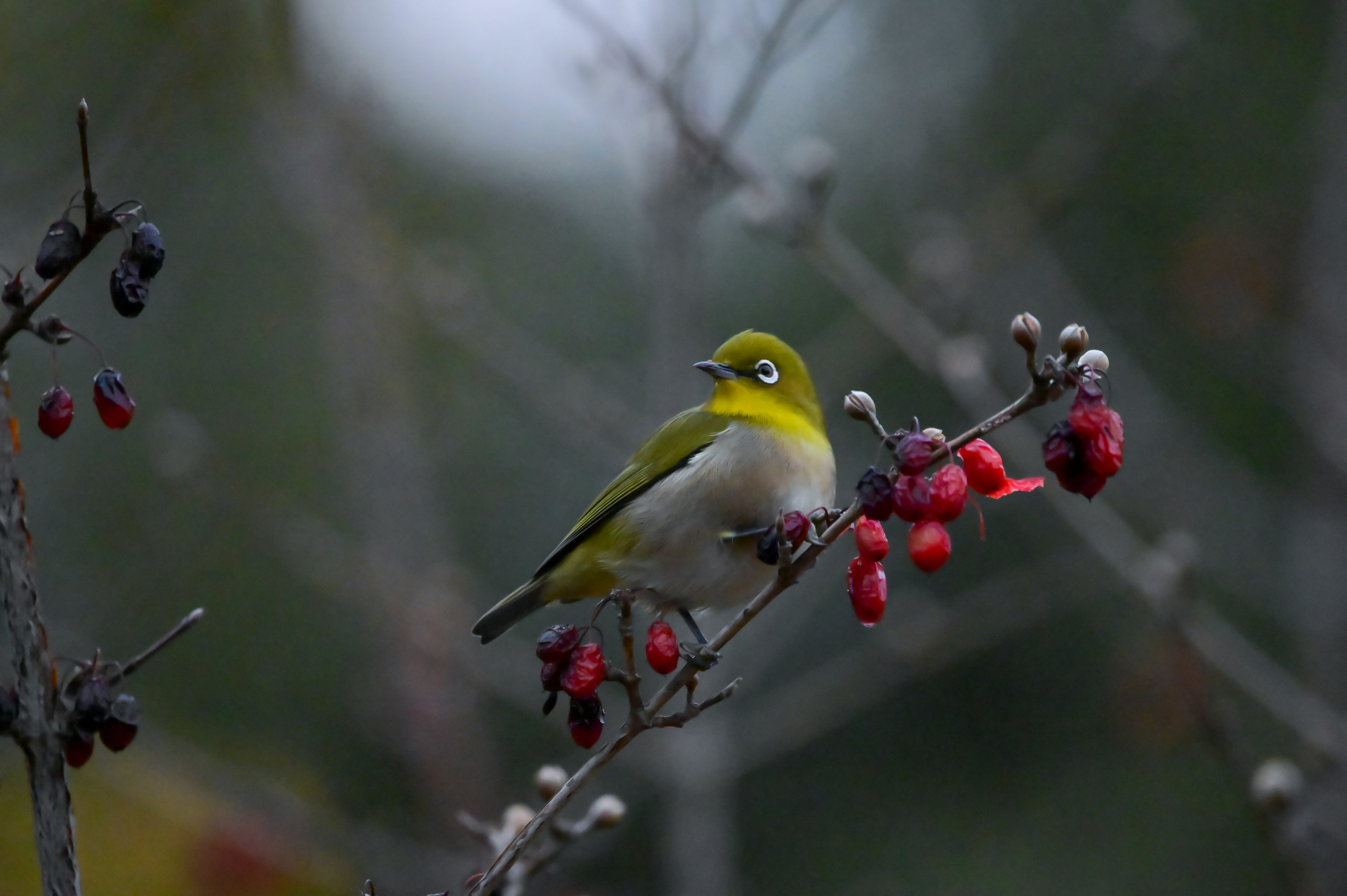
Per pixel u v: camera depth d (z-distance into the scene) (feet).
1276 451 49.80
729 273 54.85
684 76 33.42
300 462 48.06
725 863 35.70
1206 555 41.70
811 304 53.67
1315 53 51.06
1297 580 42.50
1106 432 14.12
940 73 51.62
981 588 47.14
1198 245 46.01
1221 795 48.21
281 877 37.50
